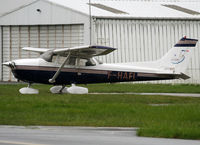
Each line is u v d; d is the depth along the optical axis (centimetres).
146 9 12544
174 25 11381
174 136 4000
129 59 11138
